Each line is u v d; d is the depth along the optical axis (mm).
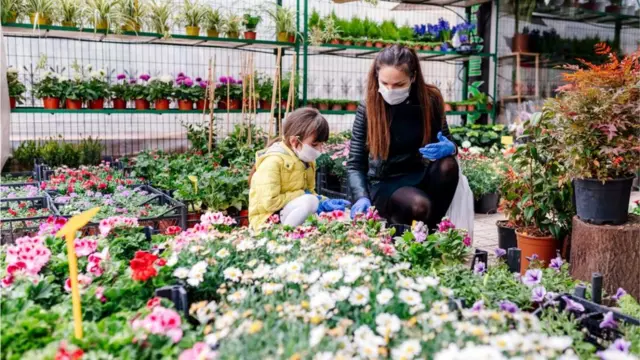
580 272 3309
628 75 3131
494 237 5203
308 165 3492
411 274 2299
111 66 7043
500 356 1248
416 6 8930
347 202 3324
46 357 1407
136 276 1919
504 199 4035
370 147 3377
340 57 8602
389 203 3455
